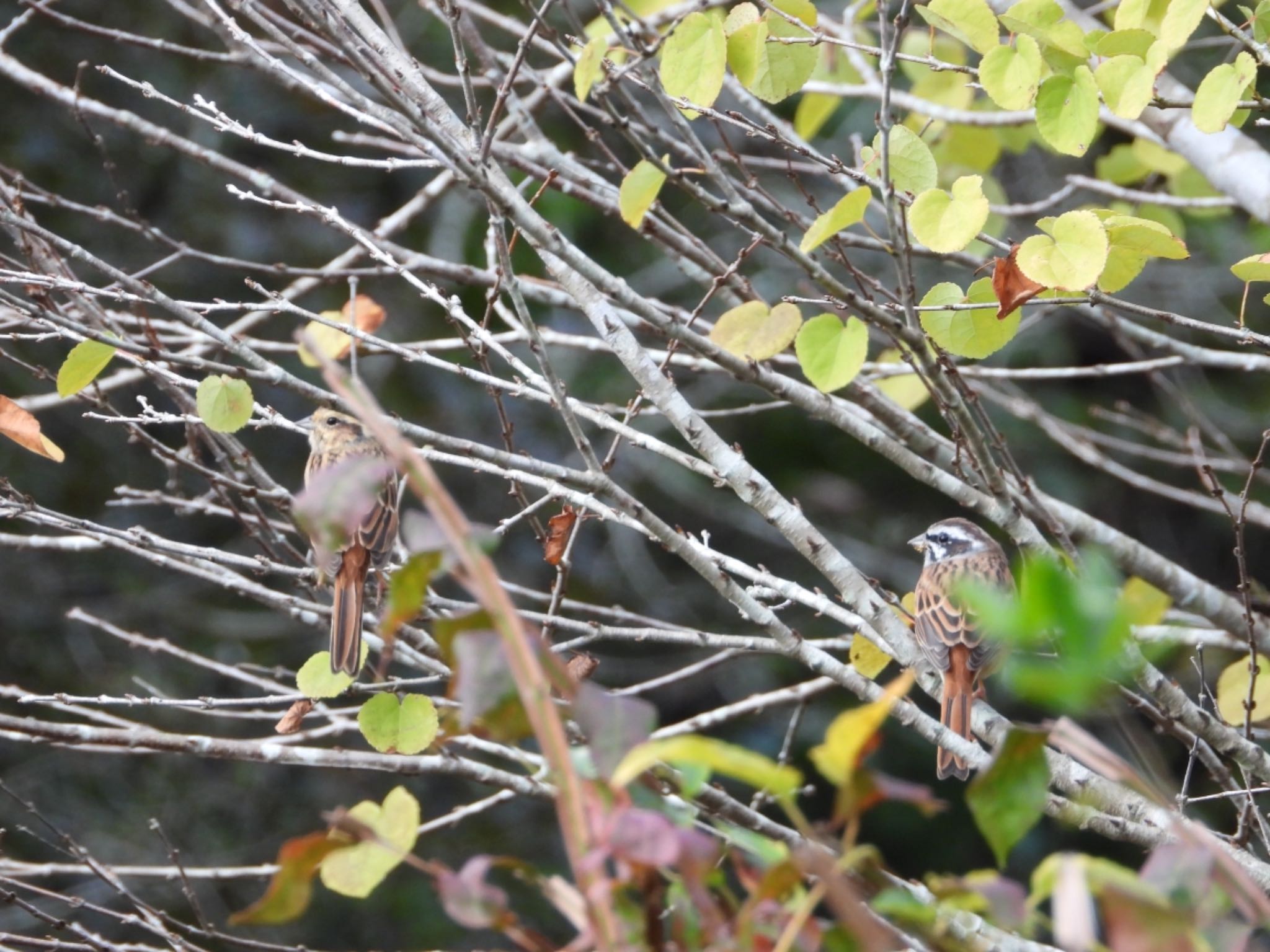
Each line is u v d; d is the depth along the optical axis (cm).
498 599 409
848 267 824
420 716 753
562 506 873
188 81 2020
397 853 448
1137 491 2173
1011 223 1853
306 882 454
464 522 418
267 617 1998
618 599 2097
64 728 789
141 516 1977
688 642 829
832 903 403
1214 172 1041
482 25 1895
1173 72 1861
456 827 1942
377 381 2038
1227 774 810
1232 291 2034
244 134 821
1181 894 409
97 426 1970
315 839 448
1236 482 2062
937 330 829
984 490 881
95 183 1978
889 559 2116
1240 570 840
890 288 1898
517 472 805
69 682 1947
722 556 845
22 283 855
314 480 451
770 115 936
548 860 1938
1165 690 818
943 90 1186
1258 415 2073
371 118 798
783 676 2077
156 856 1861
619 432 847
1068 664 354
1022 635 356
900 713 813
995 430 865
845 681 815
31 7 1010
